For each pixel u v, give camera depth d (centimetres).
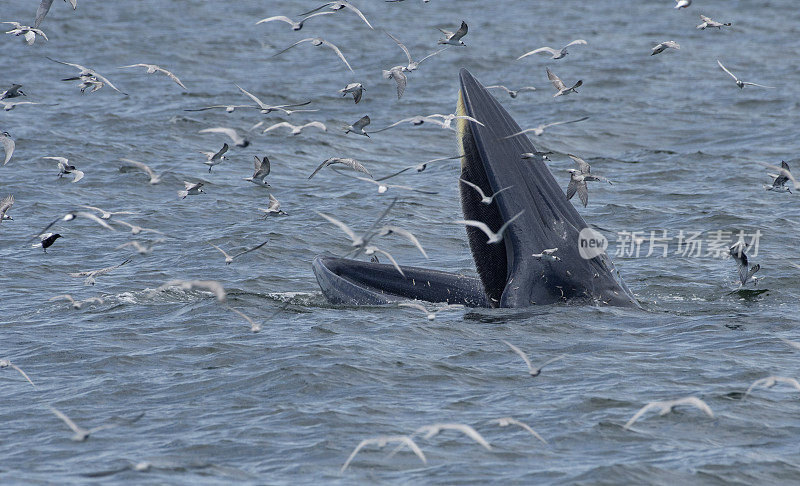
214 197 13162
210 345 7238
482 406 6006
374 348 7062
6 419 5953
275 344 7219
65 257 10425
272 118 18362
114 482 4959
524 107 19650
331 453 5309
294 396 6184
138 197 13112
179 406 6084
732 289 8856
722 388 6216
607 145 16662
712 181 13762
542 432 5588
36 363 7025
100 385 6488
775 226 11275
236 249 10650
